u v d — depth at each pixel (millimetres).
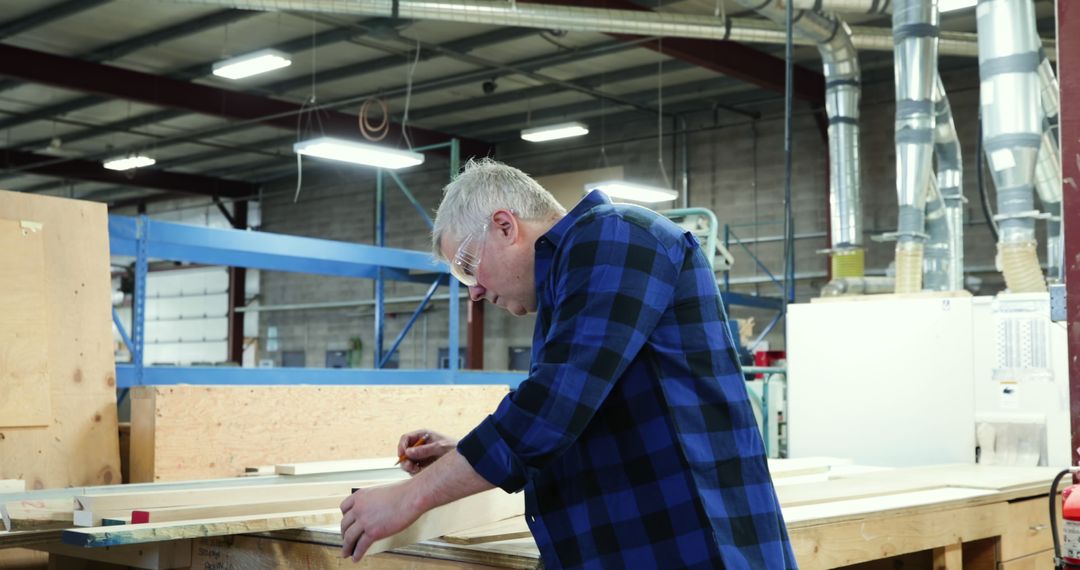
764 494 1534
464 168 1693
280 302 19516
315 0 7812
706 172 14820
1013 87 5035
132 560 2133
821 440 4359
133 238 5582
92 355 3523
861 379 4289
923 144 6016
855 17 11516
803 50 12305
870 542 2338
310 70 13445
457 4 8125
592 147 15922
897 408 4188
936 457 4082
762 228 14219
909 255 6047
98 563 2338
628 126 15570
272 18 11461
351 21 11656
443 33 12078
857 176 7723
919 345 4160
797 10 7230
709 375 1518
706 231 4820
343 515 1593
